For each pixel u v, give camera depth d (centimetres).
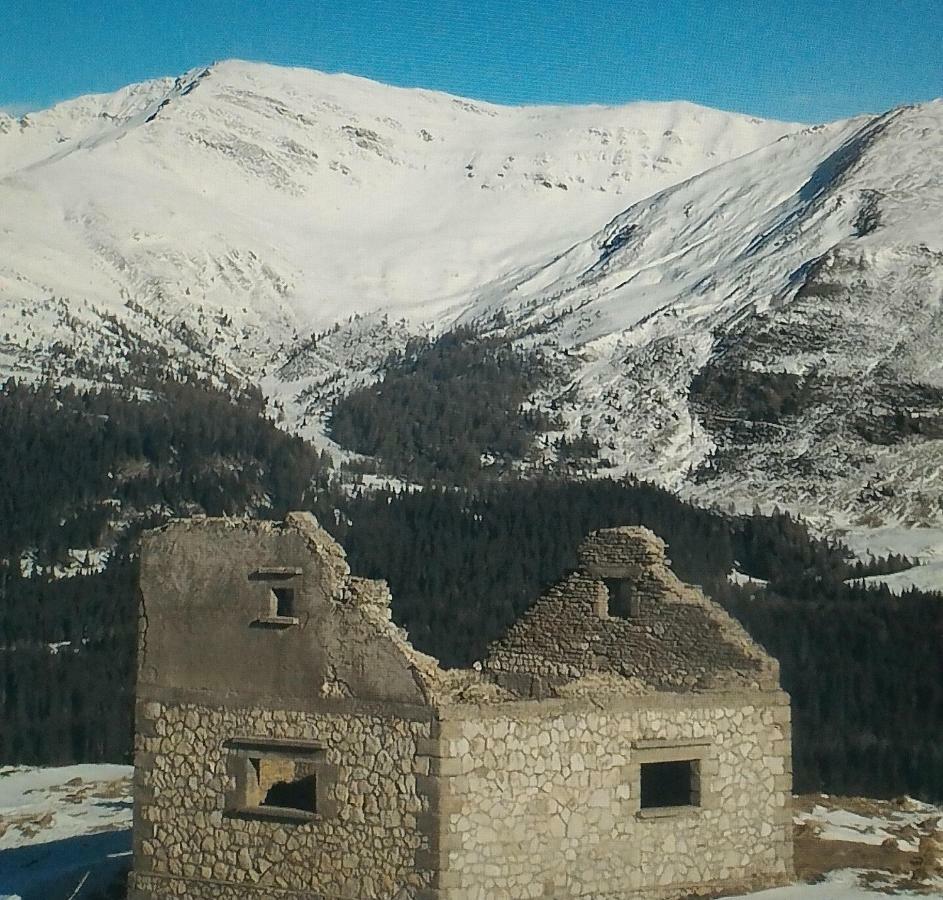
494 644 3966
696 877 3316
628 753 3253
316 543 3234
